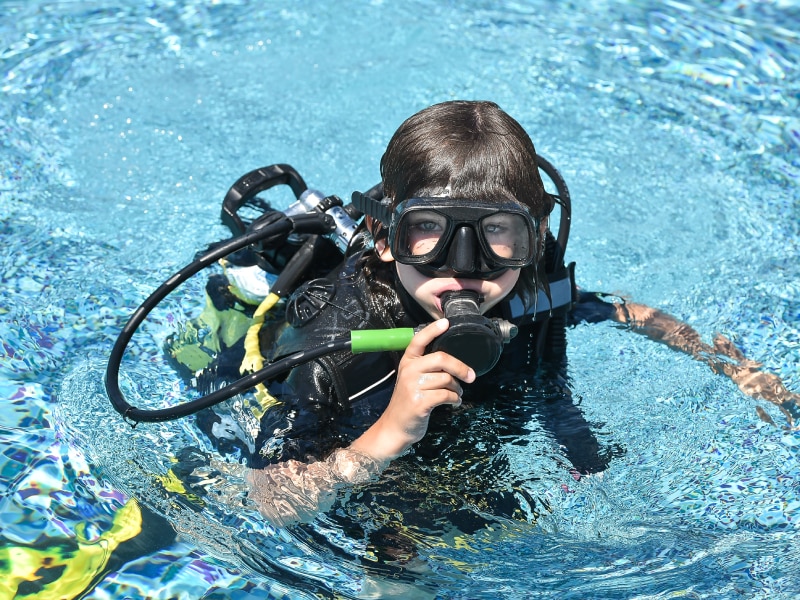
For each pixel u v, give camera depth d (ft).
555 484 7.64
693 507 7.69
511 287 7.20
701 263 11.23
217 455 8.16
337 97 14.25
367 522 7.32
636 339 9.65
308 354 6.92
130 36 15.78
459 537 7.29
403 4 17.01
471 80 14.82
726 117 14.24
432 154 6.98
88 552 7.39
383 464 7.01
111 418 8.63
